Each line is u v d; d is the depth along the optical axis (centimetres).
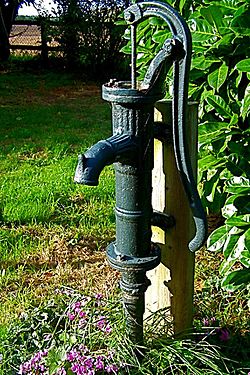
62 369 178
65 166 461
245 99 189
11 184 410
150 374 174
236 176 205
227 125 200
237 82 191
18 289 270
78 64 1009
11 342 208
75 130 609
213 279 253
